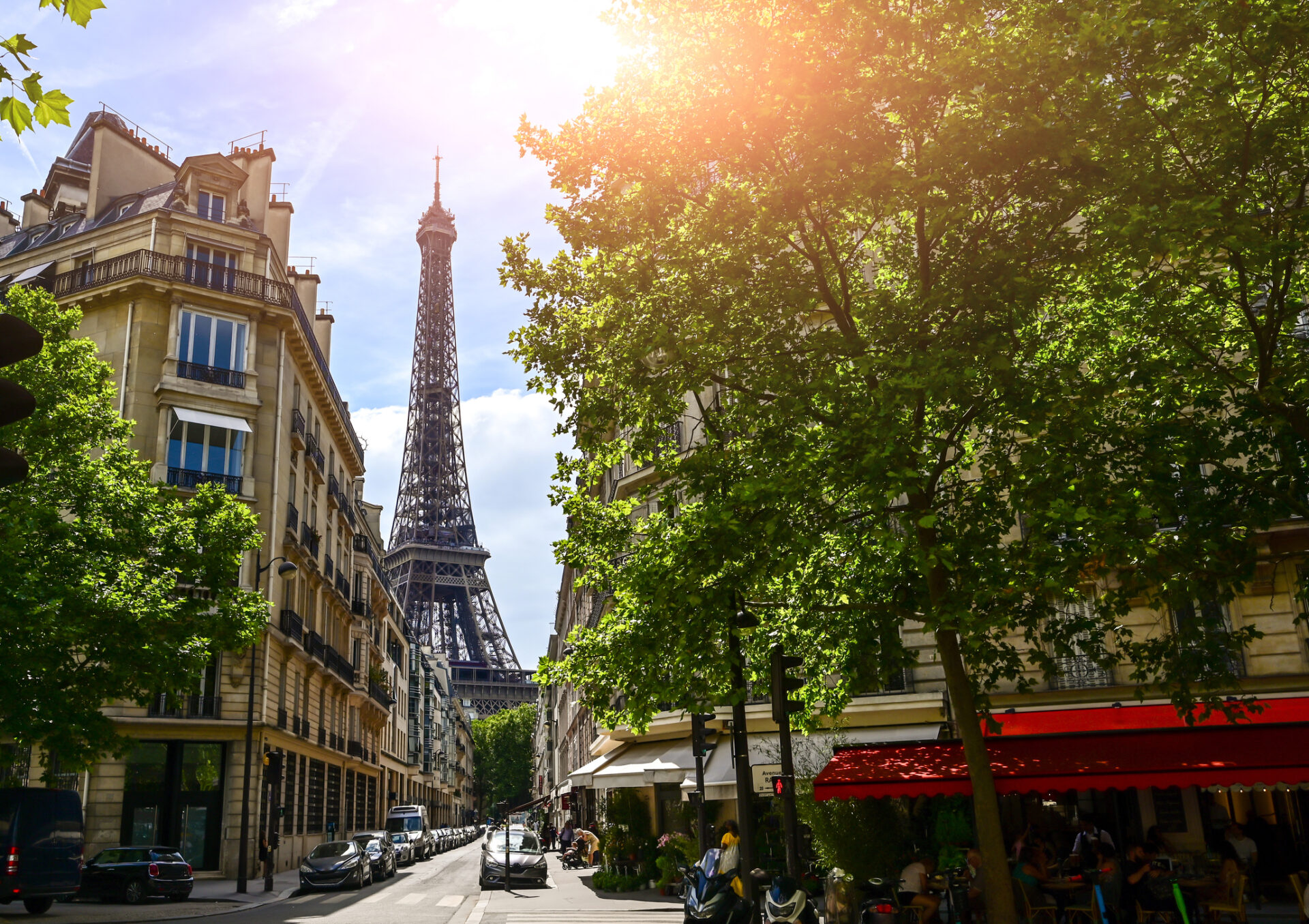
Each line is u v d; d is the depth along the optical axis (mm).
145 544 23344
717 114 13438
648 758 31531
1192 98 12312
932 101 13414
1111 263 13555
